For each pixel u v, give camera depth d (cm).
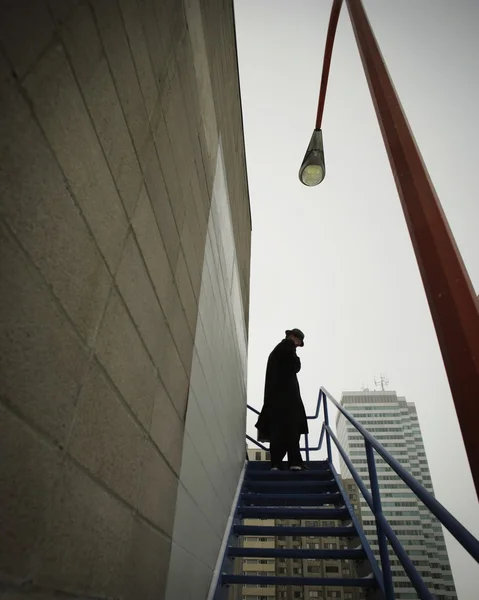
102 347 88
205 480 215
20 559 59
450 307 95
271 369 414
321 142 332
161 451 133
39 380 64
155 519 127
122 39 99
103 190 88
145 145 117
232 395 338
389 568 198
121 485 99
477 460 74
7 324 56
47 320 66
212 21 245
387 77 167
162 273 135
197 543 194
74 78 75
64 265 72
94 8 83
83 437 79
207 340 222
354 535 279
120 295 98
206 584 218
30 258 61
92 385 83
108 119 91
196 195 194
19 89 58
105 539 90
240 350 414
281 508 318
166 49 139
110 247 92
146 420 118
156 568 128
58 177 69
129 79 104
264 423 395
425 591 150
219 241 271
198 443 196
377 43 184
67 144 72
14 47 57
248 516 328
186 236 171
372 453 224
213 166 249
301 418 385
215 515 247
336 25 274
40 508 65
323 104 322
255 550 271
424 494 146
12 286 57
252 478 404
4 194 55
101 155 87
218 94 273
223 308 290
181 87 162
